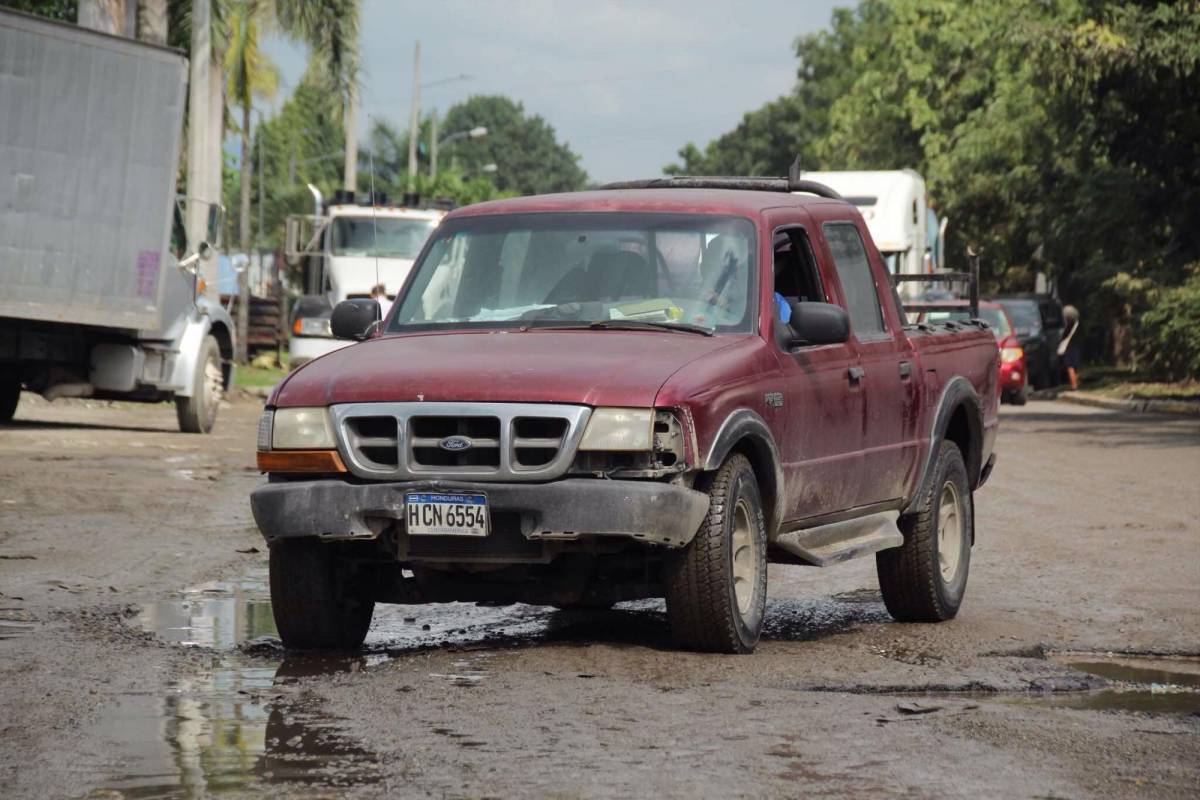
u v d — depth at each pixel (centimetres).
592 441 1315
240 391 6091
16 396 4362
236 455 3528
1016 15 6303
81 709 1149
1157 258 7200
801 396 1505
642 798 924
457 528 1320
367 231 6569
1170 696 1288
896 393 1697
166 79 4006
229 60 9325
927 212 6900
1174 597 1827
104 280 3925
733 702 1189
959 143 10050
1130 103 6100
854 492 1616
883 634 1598
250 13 7362
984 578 1989
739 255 1538
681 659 1373
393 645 1483
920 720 1140
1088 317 9169
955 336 1897
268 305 8731
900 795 938
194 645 1448
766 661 1379
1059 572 2027
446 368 1366
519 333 1491
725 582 1367
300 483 1365
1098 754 1048
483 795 927
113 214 3934
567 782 955
